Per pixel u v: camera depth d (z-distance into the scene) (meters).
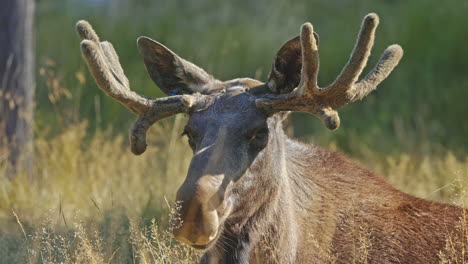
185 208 13.45
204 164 13.77
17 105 26.14
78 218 20.27
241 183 14.30
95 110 31.03
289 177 16.09
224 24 43.22
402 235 16.52
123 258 18.81
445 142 33.88
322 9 45.31
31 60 27.02
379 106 37.00
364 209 16.80
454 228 16.72
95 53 14.58
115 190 23.61
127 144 29.81
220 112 14.49
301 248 15.81
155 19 42.75
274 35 41.81
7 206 23.33
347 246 16.20
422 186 24.06
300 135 34.84
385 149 31.78
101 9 44.53
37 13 42.16
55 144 25.88
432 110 36.97
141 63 37.50
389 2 45.06
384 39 40.94
